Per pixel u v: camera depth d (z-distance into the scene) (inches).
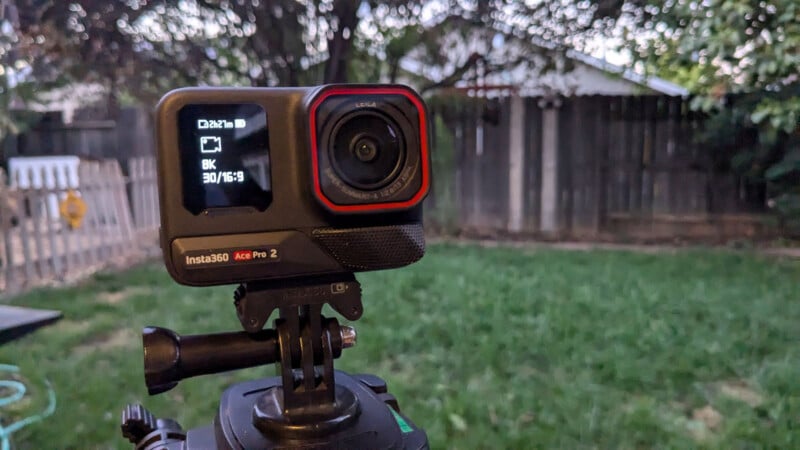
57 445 105.8
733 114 290.5
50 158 400.5
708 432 109.9
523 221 345.4
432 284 212.4
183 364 39.6
